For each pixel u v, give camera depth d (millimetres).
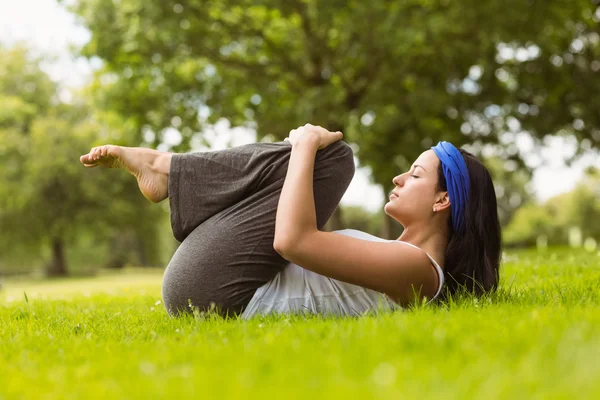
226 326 3148
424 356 2164
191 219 3809
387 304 3584
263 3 16906
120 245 59344
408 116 17734
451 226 3746
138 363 2318
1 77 46344
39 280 41656
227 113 17859
